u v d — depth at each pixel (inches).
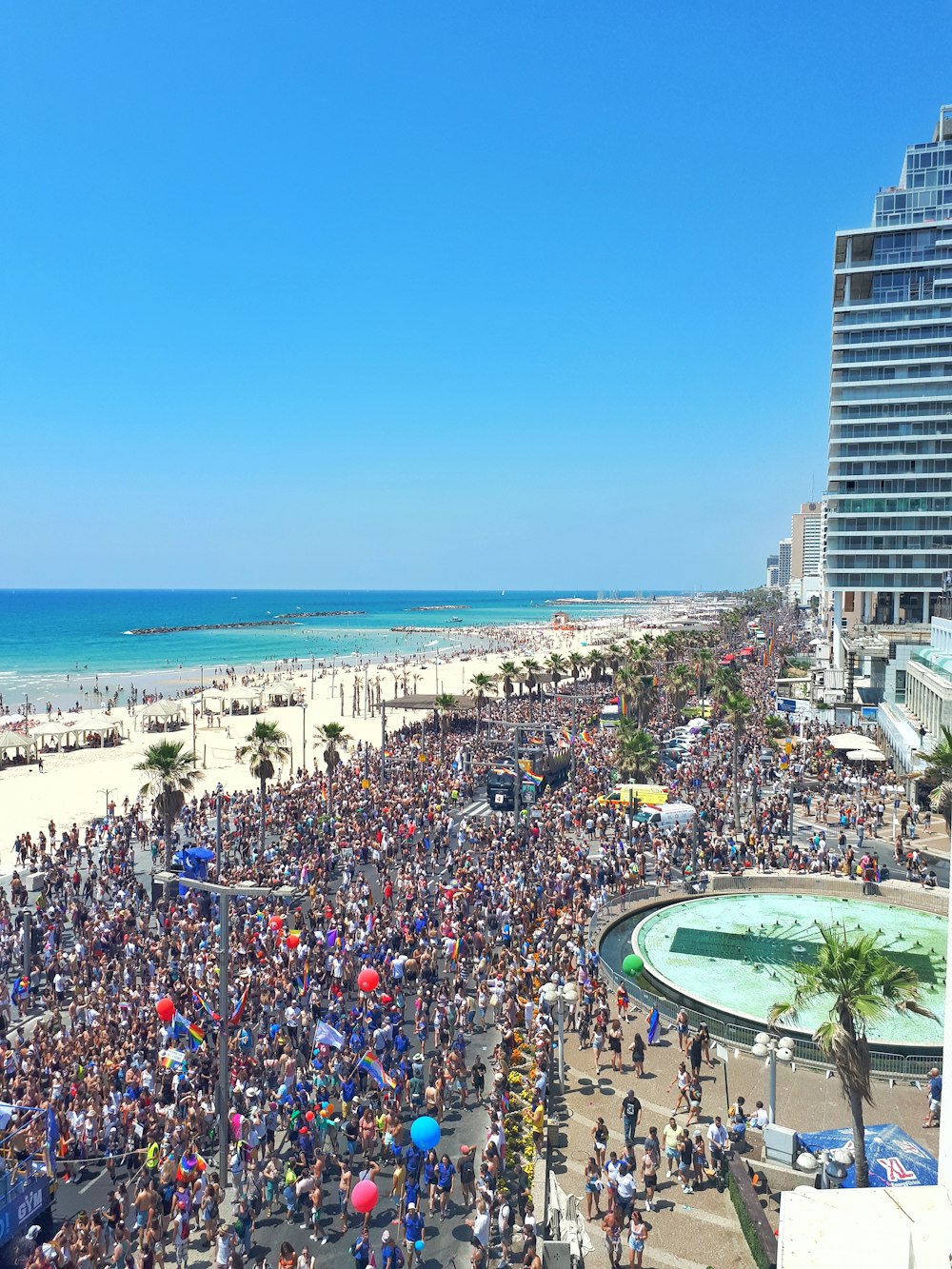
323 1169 908.6
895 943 1589.6
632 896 1785.2
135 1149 956.0
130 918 1603.1
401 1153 930.7
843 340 5398.6
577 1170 938.1
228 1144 961.5
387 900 1718.8
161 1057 1045.8
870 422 5349.4
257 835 2224.4
